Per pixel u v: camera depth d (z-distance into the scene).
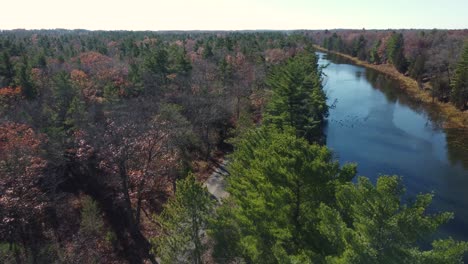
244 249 19.97
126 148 33.12
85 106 49.09
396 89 97.62
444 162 51.59
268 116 43.59
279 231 18.06
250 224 20.19
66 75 56.47
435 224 13.03
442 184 45.09
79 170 41.75
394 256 12.54
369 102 84.62
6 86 55.94
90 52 93.75
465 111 73.06
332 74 121.12
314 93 49.41
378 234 13.14
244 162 30.17
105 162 35.50
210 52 91.31
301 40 136.00
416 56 115.12
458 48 97.44
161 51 71.69
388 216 13.06
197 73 69.44
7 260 25.81
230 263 21.61
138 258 31.70
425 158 52.97
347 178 20.38
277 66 71.69
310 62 72.94
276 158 19.59
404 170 49.09
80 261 27.94
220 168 47.50
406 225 12.73
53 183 35.09
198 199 20.66
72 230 33.22
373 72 125.38
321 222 16.80
